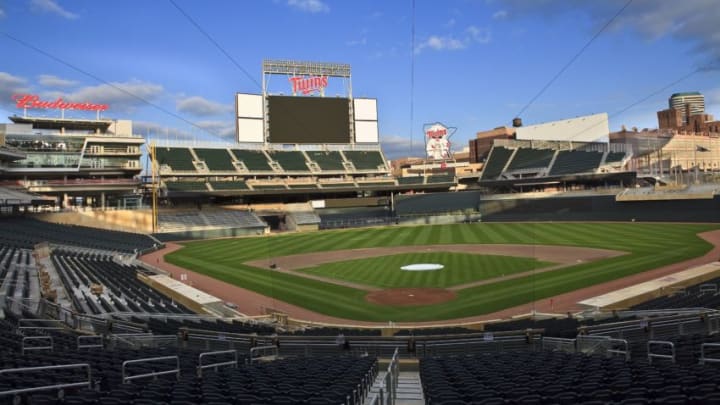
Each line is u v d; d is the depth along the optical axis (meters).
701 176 71.06
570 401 7.65
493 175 88.31
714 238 45.25
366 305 26.22
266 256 46.84
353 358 13.97
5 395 7.97
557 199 73.50
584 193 71.69
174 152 81.06
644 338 15.52
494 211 79.69
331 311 25.36
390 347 15.62
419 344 15.45
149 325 18.50
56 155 67.69
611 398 7.67
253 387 9.43
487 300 26.09
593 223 65.69
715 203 58.50
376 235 63.06
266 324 22.08
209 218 73.50
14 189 58.62
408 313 24.34
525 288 28.36
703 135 109.19
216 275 37.34
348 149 93.88
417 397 10.85
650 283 26.88
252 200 83.81
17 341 14.04
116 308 22.84
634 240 46.03
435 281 31.44
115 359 12.16
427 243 52.22
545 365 11.34
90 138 69.44
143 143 72.06
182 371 11.99
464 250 45.34
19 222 53.81
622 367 10.30
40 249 39.84
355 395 9.10
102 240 54.16
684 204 61.19
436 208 84.12
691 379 8.49
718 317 16.44
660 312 18.70
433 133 107.44
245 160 84.50
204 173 78.94
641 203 65.25
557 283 29.22
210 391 8.80
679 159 95.94
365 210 84.62
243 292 30.92
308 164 88.38
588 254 39.38
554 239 49.97
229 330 18.55
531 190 85.38
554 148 91.62
